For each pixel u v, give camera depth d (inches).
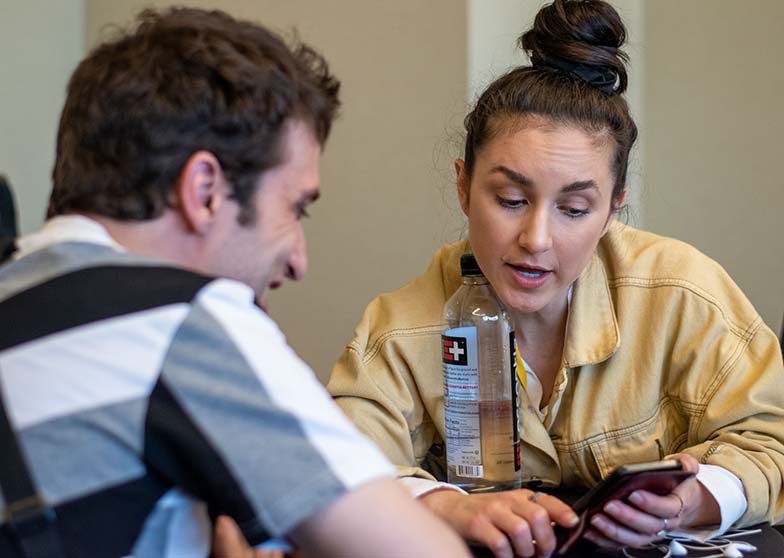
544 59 65.4
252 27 44.6
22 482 35.8
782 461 63.3
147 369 36.7
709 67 124.3
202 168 41.0
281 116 42.2
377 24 119.2
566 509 54.6
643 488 53.7
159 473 37.0
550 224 62.9
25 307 38.5
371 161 121.2
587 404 69.1
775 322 122.0
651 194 129.7
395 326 71.3
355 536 35.7
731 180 124.0
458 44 113.5
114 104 41.0
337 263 125.3
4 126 120.9
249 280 43.5
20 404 36.8
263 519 35.3
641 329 69.3
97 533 36.2
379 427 68.6
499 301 67.1
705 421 66.7
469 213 66.9
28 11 124.5
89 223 41.3
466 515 56.3
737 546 56.1
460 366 64.1
